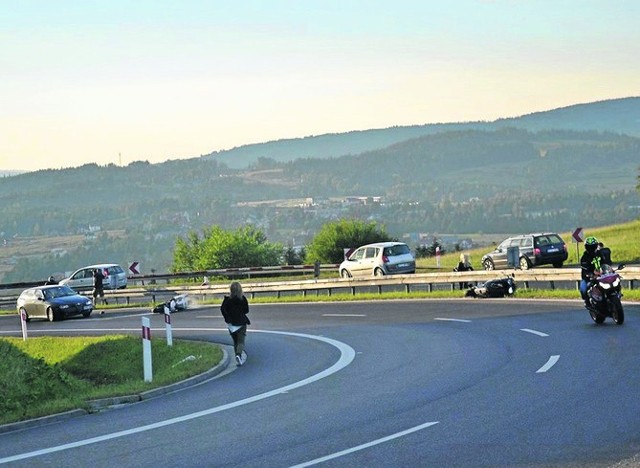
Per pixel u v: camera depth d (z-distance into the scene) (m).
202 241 137.62
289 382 25.61
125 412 22.19
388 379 24.52
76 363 44.78
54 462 16.42
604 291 32.59
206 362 31.39
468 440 16.06
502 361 26.16
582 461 14.19
